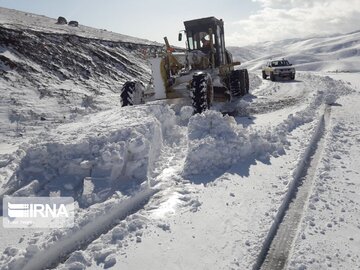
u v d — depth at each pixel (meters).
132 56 22.80
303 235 3.62
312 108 10.02
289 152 6.24
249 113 10.23
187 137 6.59
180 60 10.15
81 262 3.29
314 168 5.54
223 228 3.81
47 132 7.04
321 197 4.47
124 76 18.08
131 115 7.20
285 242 3.59
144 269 3.18
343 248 3.43
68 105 11.76
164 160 6.06
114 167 5.06
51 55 15.78
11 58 13.67
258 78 22.66
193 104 8.70
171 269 3.17
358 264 3.20
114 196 4.55
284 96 13.48
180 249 3.46
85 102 12.27
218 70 11.55
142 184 4.80
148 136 5.96
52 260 3.46
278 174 5.26
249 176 5.22
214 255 3.35
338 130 7.74
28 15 32.03
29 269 3.26
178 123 8.32
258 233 3.69
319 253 3.33
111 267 3.21
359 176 5.19
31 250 3.36
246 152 6.03
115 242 3.61
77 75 15.38
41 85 12.90
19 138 8.84
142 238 3.65
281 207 4.24
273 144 6.35
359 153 6.24
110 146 5.30
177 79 9.48
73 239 3.71
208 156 5.57
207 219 4.01
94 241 3.66
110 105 12.32
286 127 7.76
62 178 5.05
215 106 10.99
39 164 5.26
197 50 11.30
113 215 4.19
